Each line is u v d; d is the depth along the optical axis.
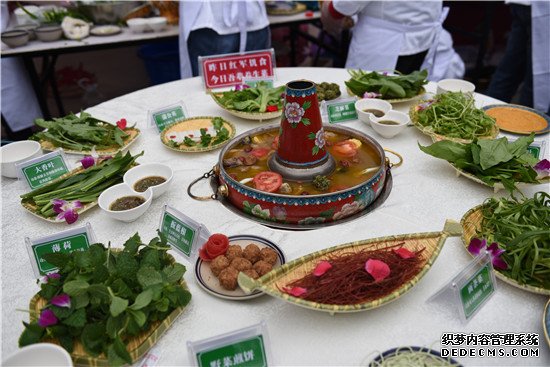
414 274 1.28
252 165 1.90
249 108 2.45
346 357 1.15
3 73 3.94
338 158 1.92
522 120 2.33
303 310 1.29
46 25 3.92
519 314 1.26
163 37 4.05
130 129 2.38
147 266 1.25
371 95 2.55
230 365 1.11
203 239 1.49
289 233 1.61
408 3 3.27
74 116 2.37
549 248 1.31
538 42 3.48
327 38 5.98
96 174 1.87
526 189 1.83
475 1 5.59
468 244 1.44
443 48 4.14
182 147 2.20
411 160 2.10
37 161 1.92
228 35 3.50
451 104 2.29
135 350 1.11
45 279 1.36
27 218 1.75
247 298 1.29
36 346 1.05
